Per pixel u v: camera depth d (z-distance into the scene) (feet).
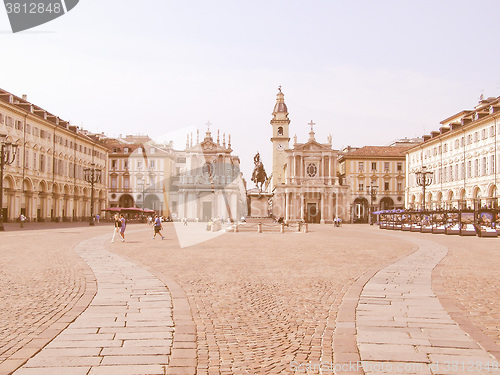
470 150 214.48
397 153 349.61
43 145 228.02
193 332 26.08
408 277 47.70
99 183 307.37
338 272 51.67
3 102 184.03
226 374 19.80
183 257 67.46
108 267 53.88
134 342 23.99
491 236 137.49
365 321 28.60
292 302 34.73
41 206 230.89
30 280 43.50
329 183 343.67
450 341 24.38
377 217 342.64
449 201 236.63
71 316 29.19
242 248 86.94
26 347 22.75
